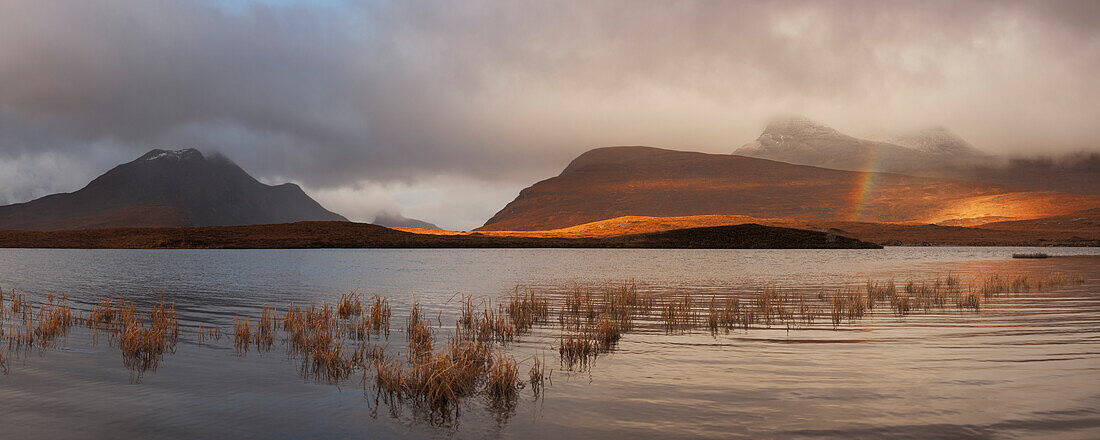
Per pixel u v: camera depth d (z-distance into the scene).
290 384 9.20
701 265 44.78
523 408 8.00
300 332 12.85
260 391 8.81
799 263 48.44
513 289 24.69
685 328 14.49
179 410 7.95
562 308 17.30
